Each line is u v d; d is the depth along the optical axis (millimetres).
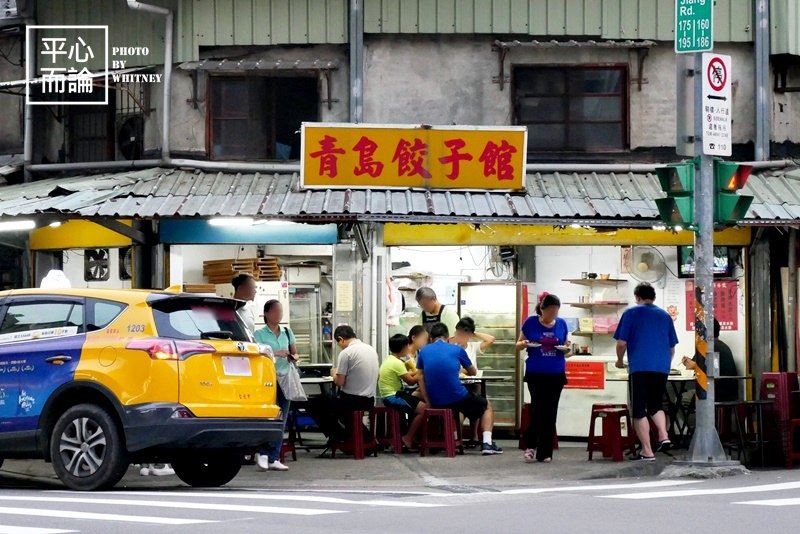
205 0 21719
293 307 22797
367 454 18953
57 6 22688
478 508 11531
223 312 14320
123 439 13484
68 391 13742
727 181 15992
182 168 21469
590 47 21578
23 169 22781
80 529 9789
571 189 20844
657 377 17281
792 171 21469
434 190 20344
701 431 16047
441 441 19047
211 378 13656
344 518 10602
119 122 22359
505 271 23109
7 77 23406
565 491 13906
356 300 20875
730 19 21859
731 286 21312
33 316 14242
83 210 18828
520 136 20312
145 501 12289
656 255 21922
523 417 19734
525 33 21688
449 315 21328
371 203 19594
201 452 14133
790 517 10750
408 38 21719
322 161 20172
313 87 21891
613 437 17906
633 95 21750
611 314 22516
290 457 18656
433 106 21656
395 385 19359
